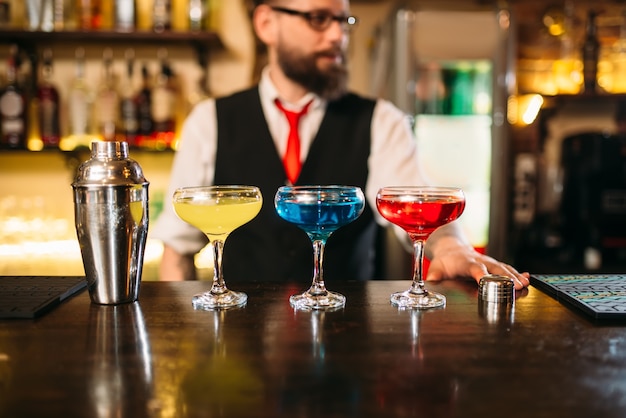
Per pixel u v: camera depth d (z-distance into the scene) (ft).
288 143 6.44
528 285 3.85
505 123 8.84
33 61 8.73
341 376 2.31
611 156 9.36
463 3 9.64
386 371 2.36
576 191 9.57
